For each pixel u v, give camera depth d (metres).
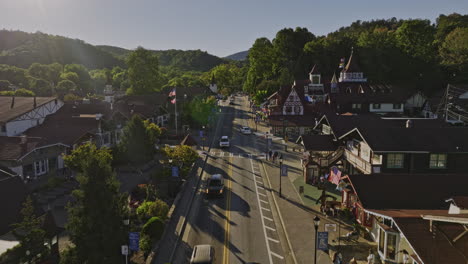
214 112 85.50
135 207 30.97
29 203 20.31
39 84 112.56
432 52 110.94
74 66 151.00
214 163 49.00
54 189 35.94
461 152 32.34
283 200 34.03
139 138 41.66
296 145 61.38
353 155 36.88
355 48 114.00
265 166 47.44
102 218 18.42
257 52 126.56
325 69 114.69
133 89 98.38
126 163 43.72
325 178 37.56
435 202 24.42
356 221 28.00
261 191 37.03
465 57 105.31
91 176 18.56
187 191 36.91
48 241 21.78
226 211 31.38
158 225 25.83
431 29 111.69
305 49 118.19
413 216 20.42
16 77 123.06
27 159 38.16
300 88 85.50
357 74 91.31
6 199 23.30
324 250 23.48
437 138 33.81
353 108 77.06
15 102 53.28
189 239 25.88
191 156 41.25
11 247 19.75
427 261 16.41
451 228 18.50
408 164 33.09
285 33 123.94
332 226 22.84
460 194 24.89
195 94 106.12
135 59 98.19
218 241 25.53
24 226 19.16
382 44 111.19
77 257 18.09
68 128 47.00
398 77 108.12
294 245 24.72
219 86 173.88
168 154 40.81
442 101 79.06
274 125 71.38
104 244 18.30
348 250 24.03
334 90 87.62
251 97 128.50
